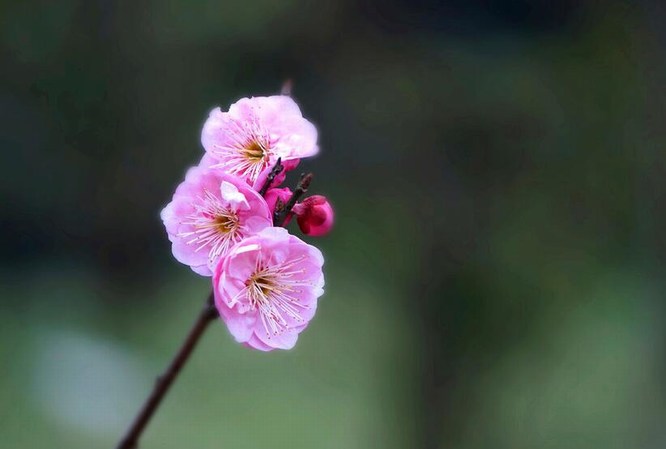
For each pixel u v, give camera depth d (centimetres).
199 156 148
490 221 112
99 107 149
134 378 150
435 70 114
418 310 114
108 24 143
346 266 155
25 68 147
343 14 121
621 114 112
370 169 122
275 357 174
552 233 112
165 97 144
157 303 172
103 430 137
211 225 63
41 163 155
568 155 112
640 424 121
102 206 160
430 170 115
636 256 114
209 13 132
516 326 111
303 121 63
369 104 120
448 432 112
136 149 151
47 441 131
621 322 118
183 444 154
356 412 160
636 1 112
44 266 167
